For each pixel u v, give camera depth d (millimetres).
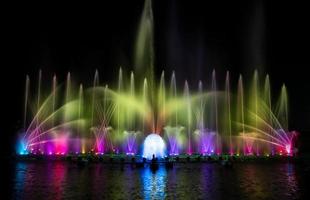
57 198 19688
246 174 30531
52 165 37719
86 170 33188
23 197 19969
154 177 28391
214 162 39938
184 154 46750
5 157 42625
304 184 24812
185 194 20922
